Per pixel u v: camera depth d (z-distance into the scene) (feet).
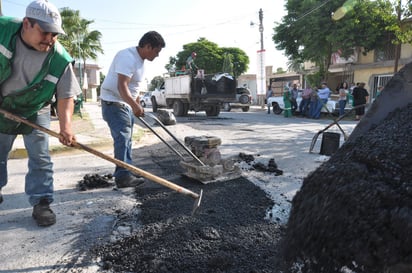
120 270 7.22
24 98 8.39
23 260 7.60
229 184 13.08
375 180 4.95
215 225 9.26
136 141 24.20
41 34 7.43
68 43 91.35
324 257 4.77
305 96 48.39
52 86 8.48
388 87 7.23
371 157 5.44
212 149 13.43
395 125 6.36
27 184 9.55
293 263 5.25
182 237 8.56
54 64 8.34
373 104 7.31
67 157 18.89
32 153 9.34
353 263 4.44
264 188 12.67
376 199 4.60
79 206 10.89
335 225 4.77
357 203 4.71
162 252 7.86
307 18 61.72
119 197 11.72
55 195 12.01
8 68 7.84
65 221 9.70
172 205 10.81
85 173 15.25
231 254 7.75
